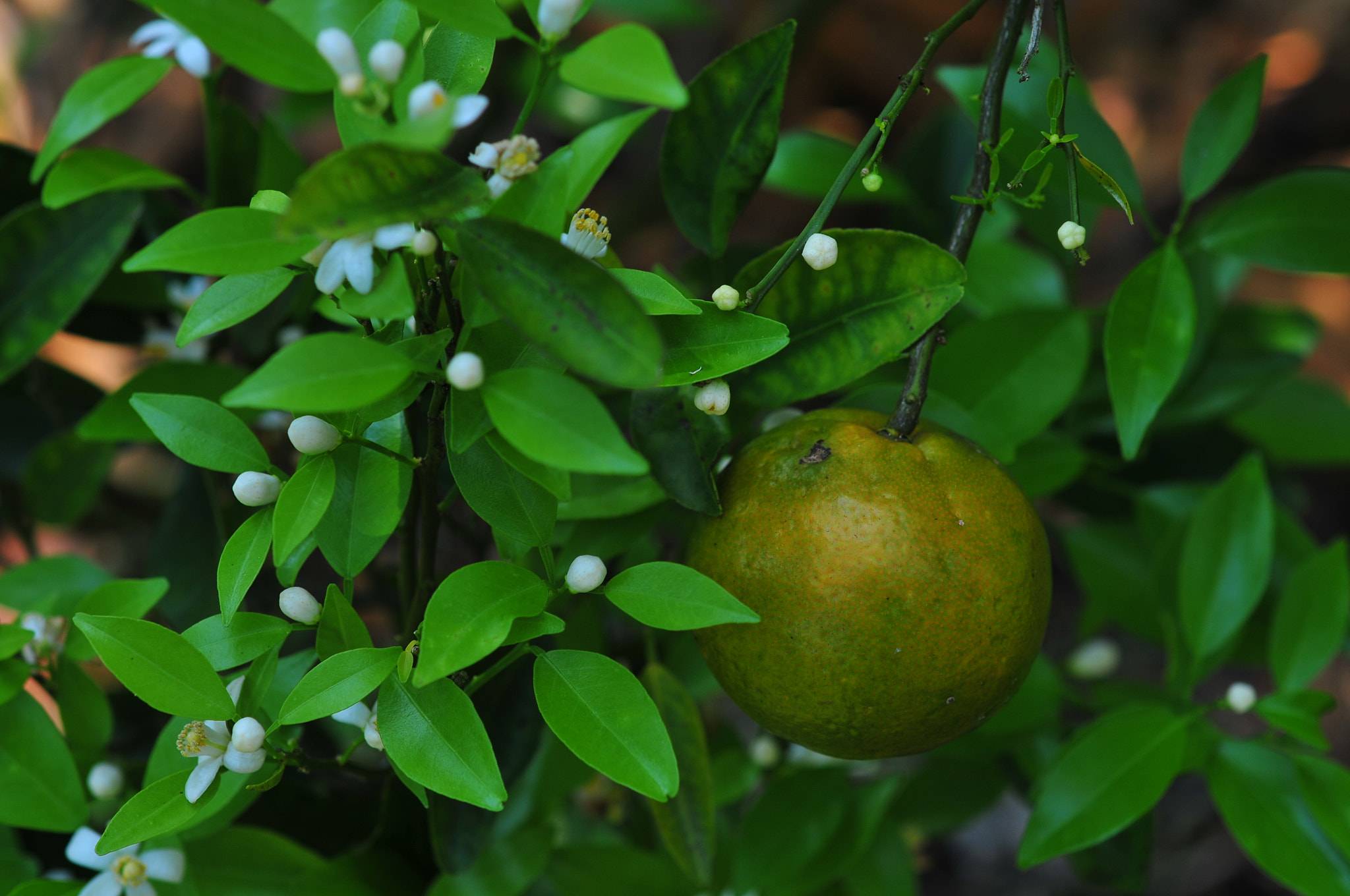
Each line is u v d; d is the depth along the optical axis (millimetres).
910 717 721
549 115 1176
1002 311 878
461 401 704
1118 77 1686
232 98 1451
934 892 1293
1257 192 823
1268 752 822
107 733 799
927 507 719
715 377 728
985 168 750
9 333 833
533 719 786
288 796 815
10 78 1369
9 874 801
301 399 682
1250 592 842
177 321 885
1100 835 792
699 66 1530
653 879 835
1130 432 782
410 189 686
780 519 721
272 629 735
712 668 738
